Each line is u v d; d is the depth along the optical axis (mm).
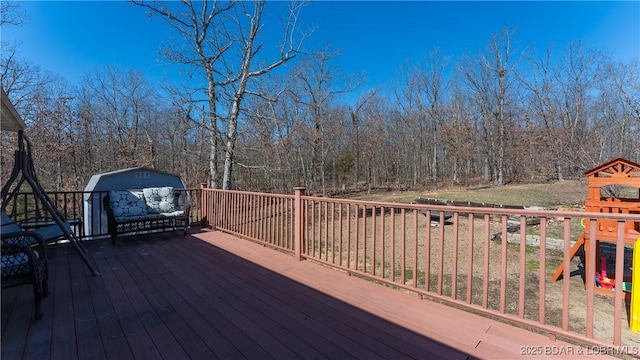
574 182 16203
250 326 2309
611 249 4480
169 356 1928
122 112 17938
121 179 7082
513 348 2031
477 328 2295
